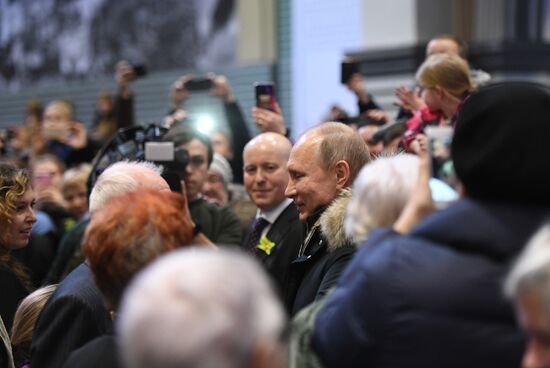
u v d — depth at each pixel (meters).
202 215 4.49
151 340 1.49
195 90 5.85
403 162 2.33
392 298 1.94
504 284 1.81
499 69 9.05
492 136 2.02
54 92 13.52
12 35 14.12
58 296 2.70
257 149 4.11
